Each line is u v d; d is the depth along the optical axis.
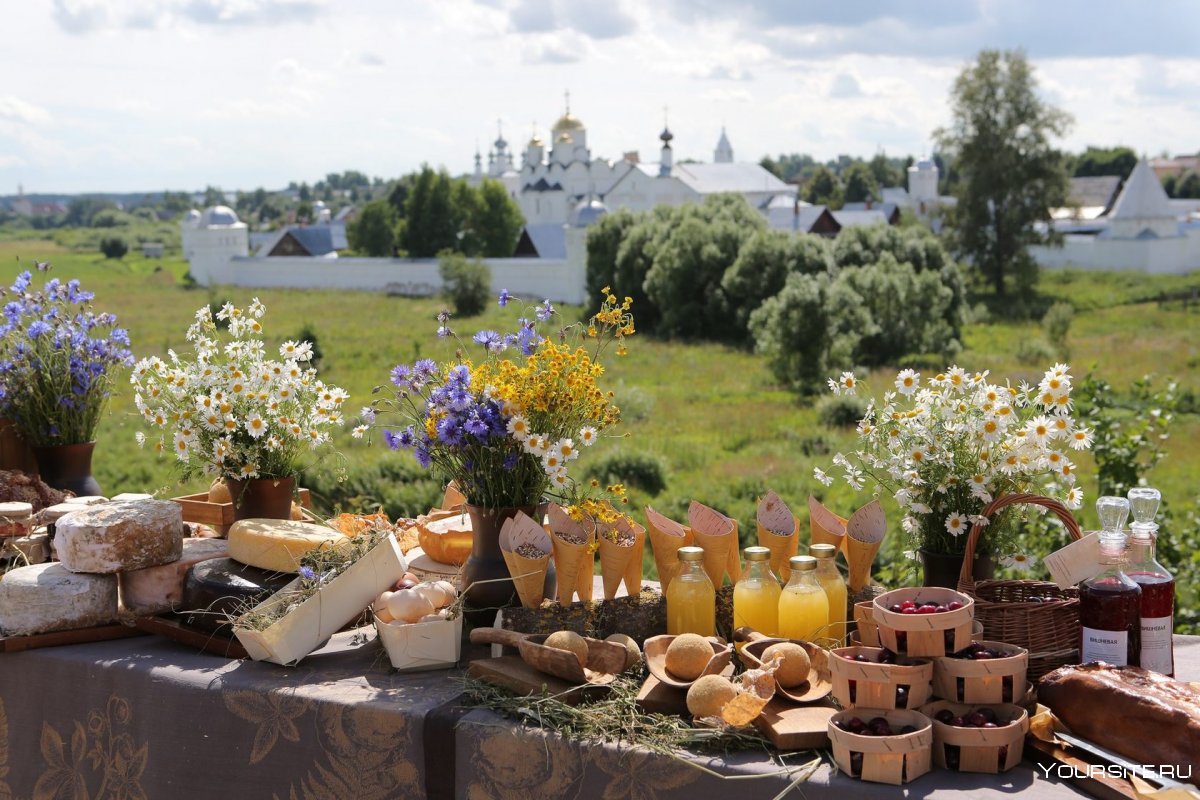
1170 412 6.25
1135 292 45.25
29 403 3.74
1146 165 53.47
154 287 58.62
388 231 71.50
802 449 17.78
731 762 2.04
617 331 2.80
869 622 2.35
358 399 22.08
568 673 2.28
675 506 13.16
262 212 164.88
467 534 2.99
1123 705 1.97
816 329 24.47
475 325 37.16
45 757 2.63
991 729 1.97
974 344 33.34
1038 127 45.28
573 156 76.62
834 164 147.00
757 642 2.33
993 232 46.66
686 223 35.38
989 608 2.32
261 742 2.40
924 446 2.68
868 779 1.95
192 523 3.34
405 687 2.41
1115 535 2.27
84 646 2.70
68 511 3.18
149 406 3.31
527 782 2.17
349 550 2.68
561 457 2.66
